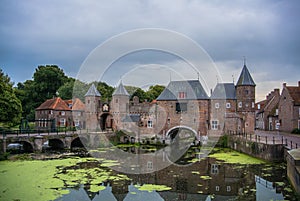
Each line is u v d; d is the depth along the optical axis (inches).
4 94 1167.6
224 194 530.9
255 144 925.2
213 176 678.5
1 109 1135.6
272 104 1854.1
